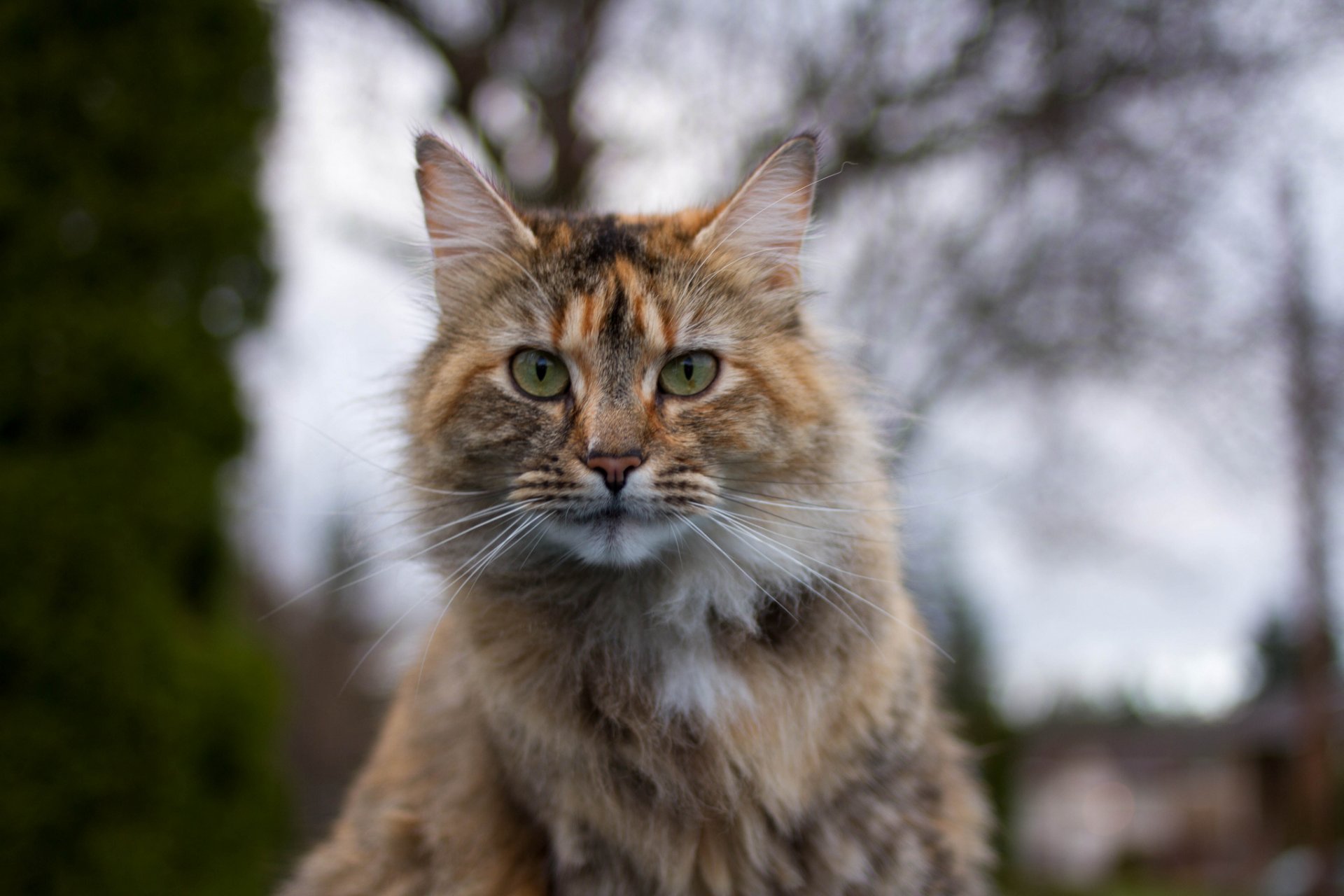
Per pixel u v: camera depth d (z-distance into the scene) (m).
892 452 0.43
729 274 0.41
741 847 0.37
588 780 0.37
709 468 0.38
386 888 0.40
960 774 0.43
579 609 0.39
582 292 0.39
